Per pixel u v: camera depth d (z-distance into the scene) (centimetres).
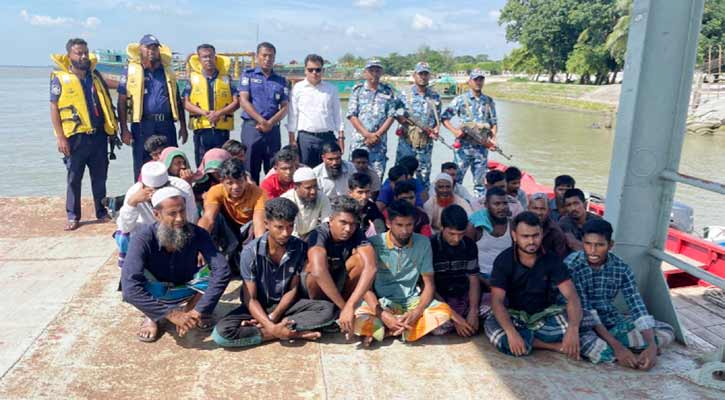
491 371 326
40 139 1847
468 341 366
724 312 445
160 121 605
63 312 384
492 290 354
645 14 357
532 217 333
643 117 372
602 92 4091
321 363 330
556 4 5062
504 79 7906
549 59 5531
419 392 302
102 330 361
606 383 315
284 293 362
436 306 364
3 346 336
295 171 445
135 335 356
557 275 343
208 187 486
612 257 356
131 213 396
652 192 381
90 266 473
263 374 316
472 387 308
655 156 374
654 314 388
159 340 352
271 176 499
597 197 755
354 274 366
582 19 4747
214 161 480
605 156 1823
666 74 364
